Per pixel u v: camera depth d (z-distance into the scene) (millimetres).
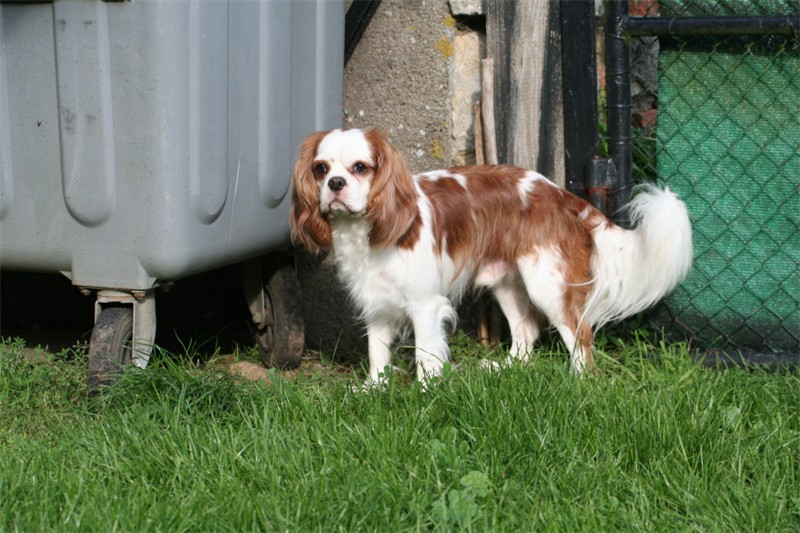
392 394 3434
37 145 3645
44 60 3564
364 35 4680
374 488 2701
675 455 2967
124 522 2537
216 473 2855
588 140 4449
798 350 4359
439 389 3406
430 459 2896
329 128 4430
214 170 3727
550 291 4109
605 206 4410
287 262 4453
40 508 2607
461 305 4738
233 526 2549
